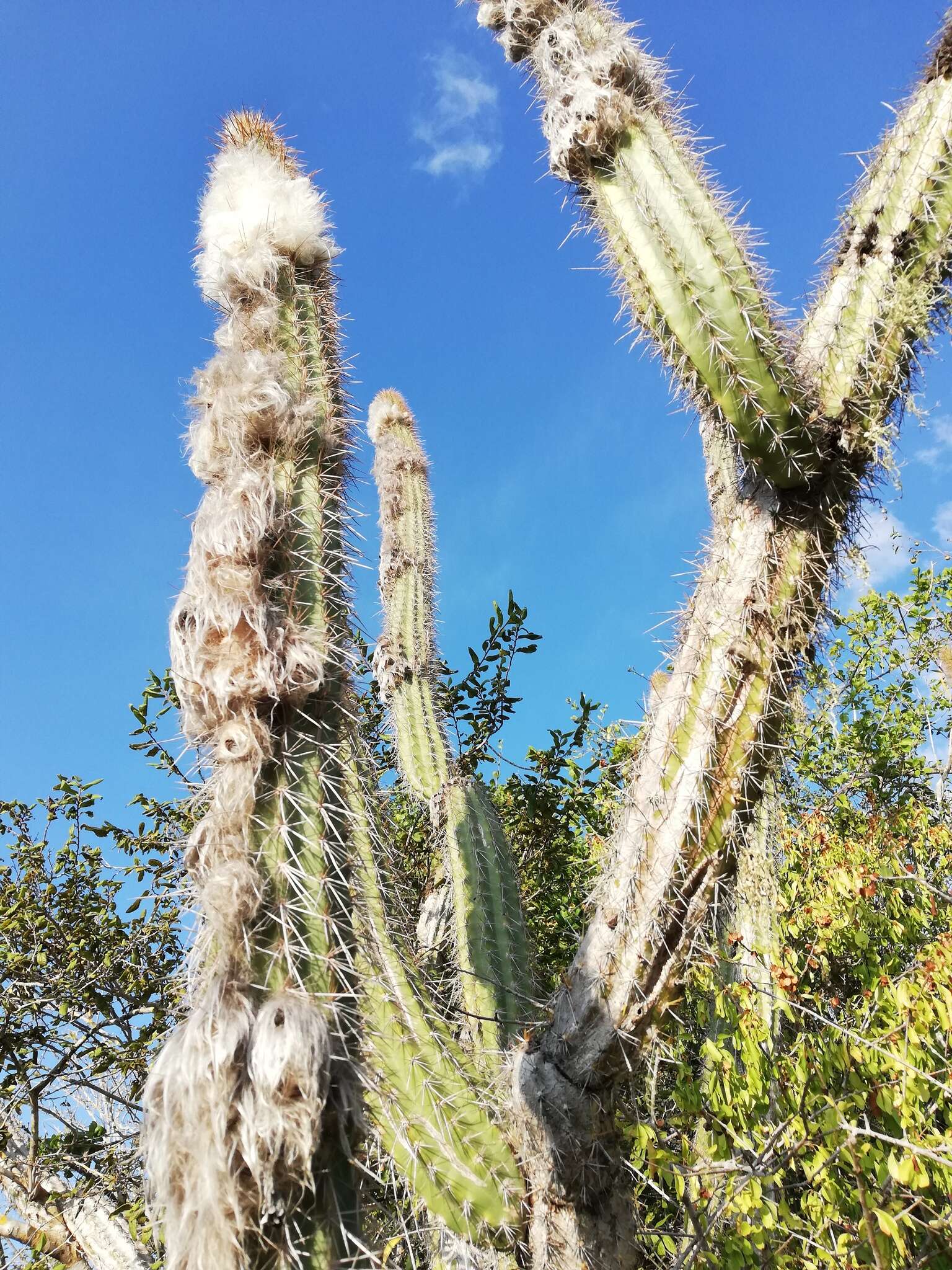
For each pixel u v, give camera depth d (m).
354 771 1.88
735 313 2.07
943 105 2.15
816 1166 2.94
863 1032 3.33
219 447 1.89
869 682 7.21
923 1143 2.75
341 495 2.06
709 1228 2.72
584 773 4.88
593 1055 2.12
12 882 4.16
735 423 2.12
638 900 2.10
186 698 1.69
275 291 2.12
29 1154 4.36
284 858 1.57
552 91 2.34
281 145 2.42
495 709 5.07
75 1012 4.12
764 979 3.27
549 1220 2.10
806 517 2.18
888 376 2.11
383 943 2.20
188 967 1.55
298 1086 1.30
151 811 4.32
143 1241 3.43
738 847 2.12
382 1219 2.24
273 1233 1.28
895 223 2.14
